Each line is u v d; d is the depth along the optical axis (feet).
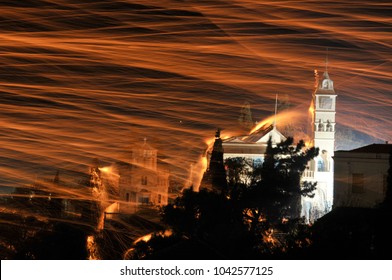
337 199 602.03
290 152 566.77
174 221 487.20
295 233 469.57
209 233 463.42
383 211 445.37
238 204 506.07
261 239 455.22
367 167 599.16
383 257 387.34
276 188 536.42
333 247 398.62
